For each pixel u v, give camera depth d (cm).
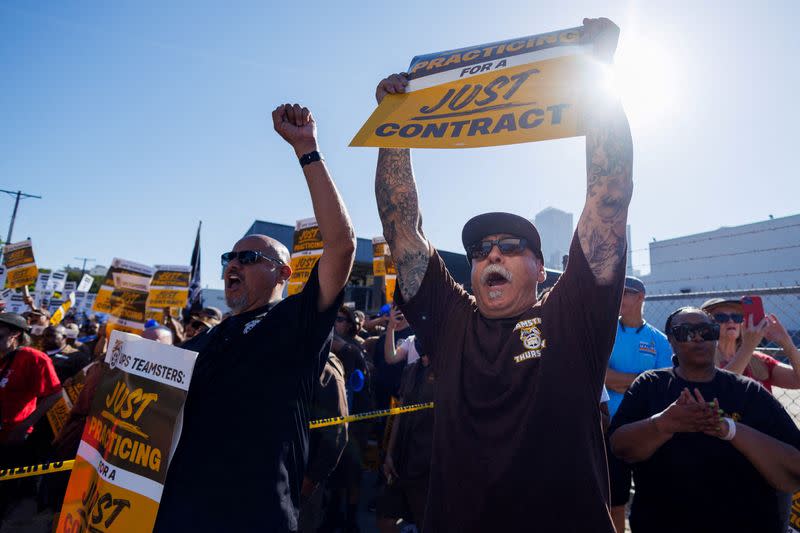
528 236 168
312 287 184
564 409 136
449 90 162
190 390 177
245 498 157
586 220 148
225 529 153
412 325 183
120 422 174
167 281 822
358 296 1555
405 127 156
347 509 372
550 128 138
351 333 430
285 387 177
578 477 130
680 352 214
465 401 152
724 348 304
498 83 155
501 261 163
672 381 219
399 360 435
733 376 213
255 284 207
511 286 162
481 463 138
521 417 139
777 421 193
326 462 287
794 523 241
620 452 207
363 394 395
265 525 155
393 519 322
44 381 394
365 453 412
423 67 174
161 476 155
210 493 158
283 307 186
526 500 130
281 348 178
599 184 144
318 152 184
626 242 144
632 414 221
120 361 189
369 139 156
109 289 794
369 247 1683
